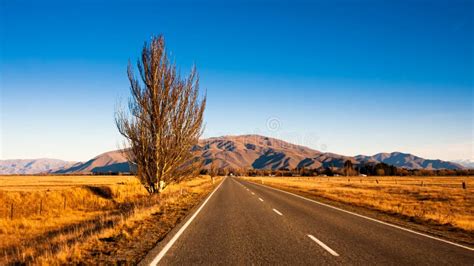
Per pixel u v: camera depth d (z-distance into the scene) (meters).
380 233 10.16
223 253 7.46
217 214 15.05
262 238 9.32
